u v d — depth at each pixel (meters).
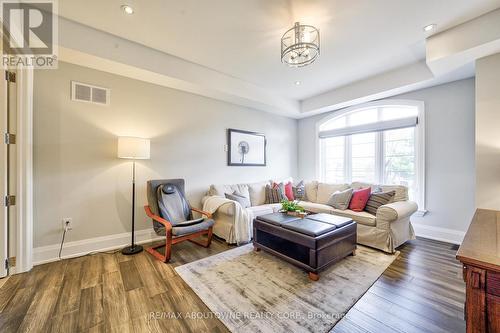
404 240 3.03
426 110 3.50
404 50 2.86
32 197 2.38
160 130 3.36
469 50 2.29
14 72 2.21
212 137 3.97
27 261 2.27
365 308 1.72
